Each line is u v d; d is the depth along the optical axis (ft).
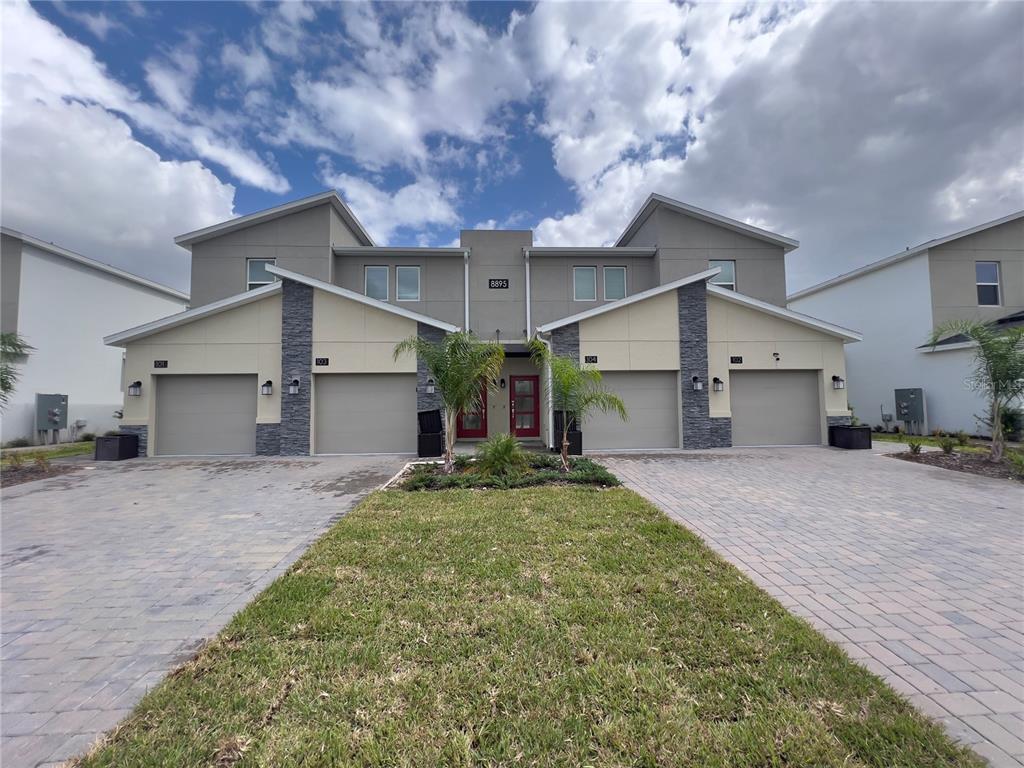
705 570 13.21
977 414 47.47
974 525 17.94
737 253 51.57
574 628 9.95
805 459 34.37
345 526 17.54
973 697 7.88
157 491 25.20
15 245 48.70
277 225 48.65
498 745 6.70
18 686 8.41
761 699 7.65
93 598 12.09
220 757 6.55
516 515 18.89
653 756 6.49
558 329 40.68
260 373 39.50
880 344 58.18
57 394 52.21
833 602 11.48
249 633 9.88
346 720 7.24
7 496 24.18
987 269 53.21
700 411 40.81
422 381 39.83
